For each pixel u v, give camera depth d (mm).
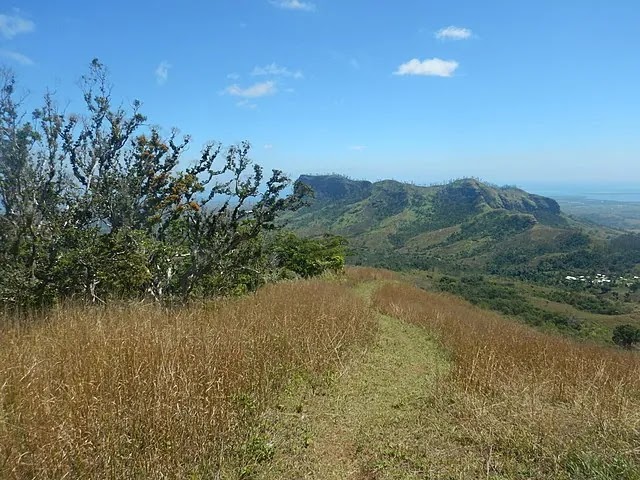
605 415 4613
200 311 8086
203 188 10359
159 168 10242
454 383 6020
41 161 8141
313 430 4535
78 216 8875
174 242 10586
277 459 3918
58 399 4008
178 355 5031
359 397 5586
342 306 10133
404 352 8219
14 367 4508
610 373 6539
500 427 4570
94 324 6188
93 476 3240
